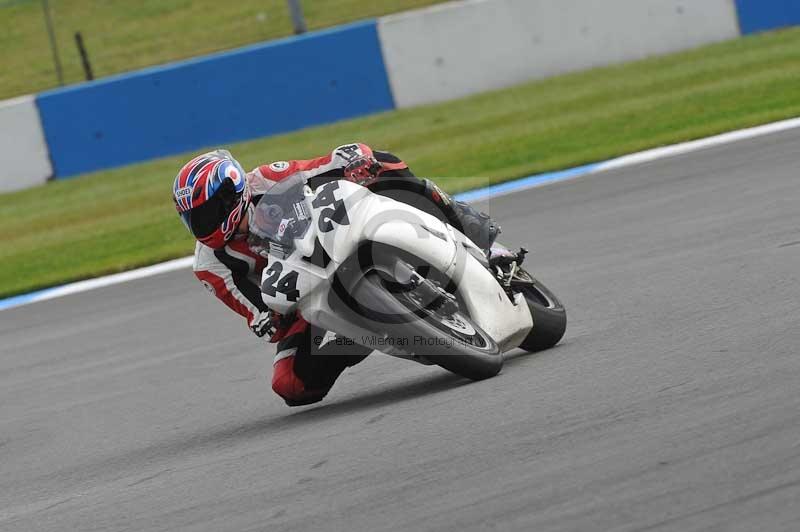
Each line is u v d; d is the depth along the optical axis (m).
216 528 13.31
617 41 61.38
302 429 17.30
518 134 48.97
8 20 93.62
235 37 82.69
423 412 16.38
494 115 54.38
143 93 60.22
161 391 22.58
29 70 84.19
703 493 11.17
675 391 14.70
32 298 37.47
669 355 16.70
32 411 23.30
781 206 26.86
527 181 39.56
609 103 51.66
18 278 42.16
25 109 60.28
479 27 60.78
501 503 11.98
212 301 31.08
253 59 60.00
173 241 42.81
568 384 16.17
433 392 17.66
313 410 18.70
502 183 40.12
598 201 33.56
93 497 16.09
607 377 16.14
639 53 61.56
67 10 93.88
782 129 38.19
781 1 62.50
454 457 13.88
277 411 19.33
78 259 43.31
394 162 17.89
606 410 14.49
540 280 25.42
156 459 17.56
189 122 60.31
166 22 88.31
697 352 16.52
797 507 10.45
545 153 44.41
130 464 17.62
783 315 17.62
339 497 13.38
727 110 45.06
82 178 60.19
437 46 60.72
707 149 37.75
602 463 12.54
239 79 60.03
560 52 61.09
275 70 60.12
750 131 39.16
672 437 12.91
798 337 16.08
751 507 10.66
